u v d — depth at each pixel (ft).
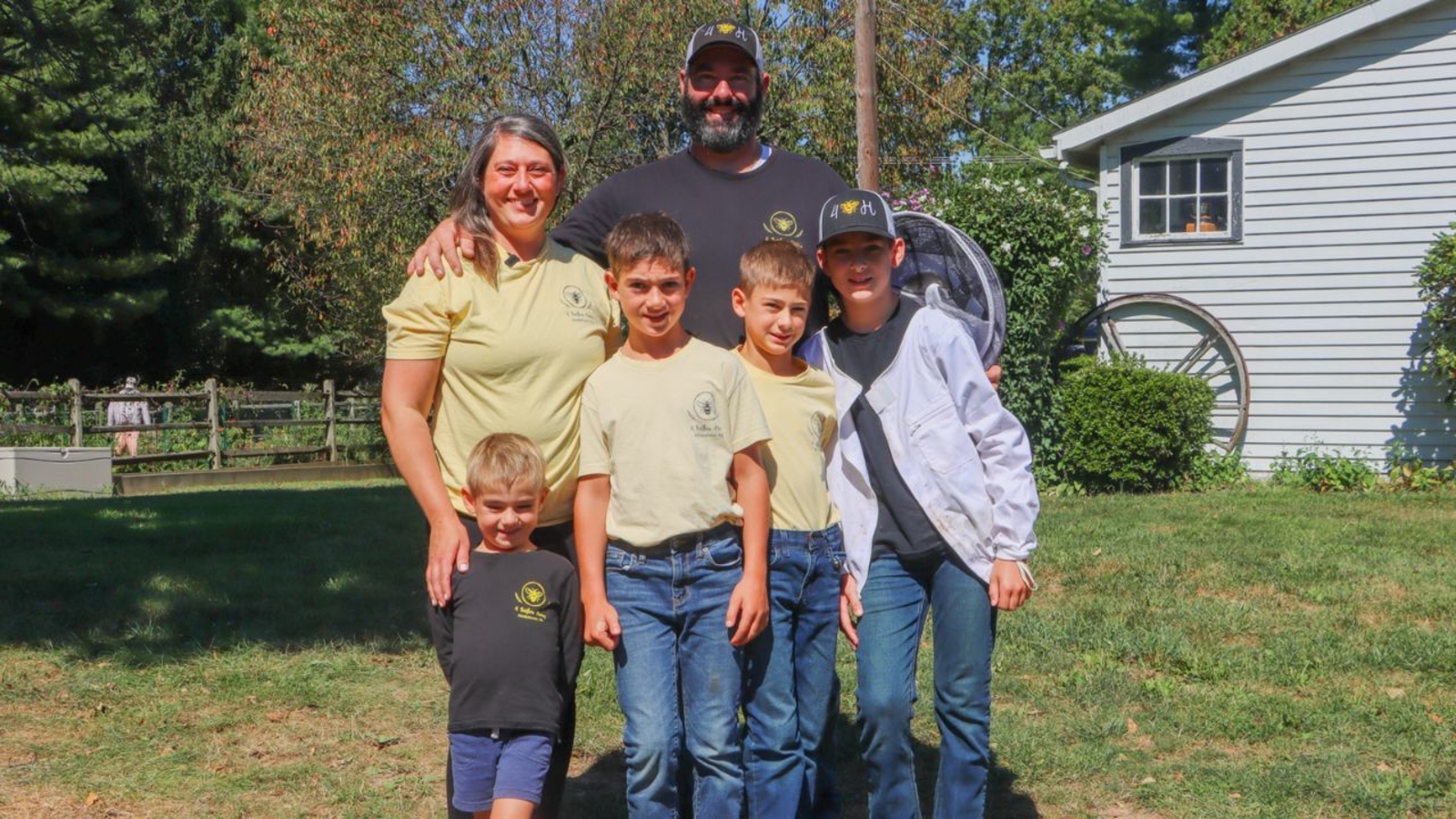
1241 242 50.78
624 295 11.14
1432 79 47.83
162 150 93.56
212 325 102.83
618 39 57.36
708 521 10.96
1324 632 22.15
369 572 27.12
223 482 69.36
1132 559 29.04
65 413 68.59
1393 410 48.83
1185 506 41.01
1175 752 16.58
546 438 11.42
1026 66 127.34
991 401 11.53
